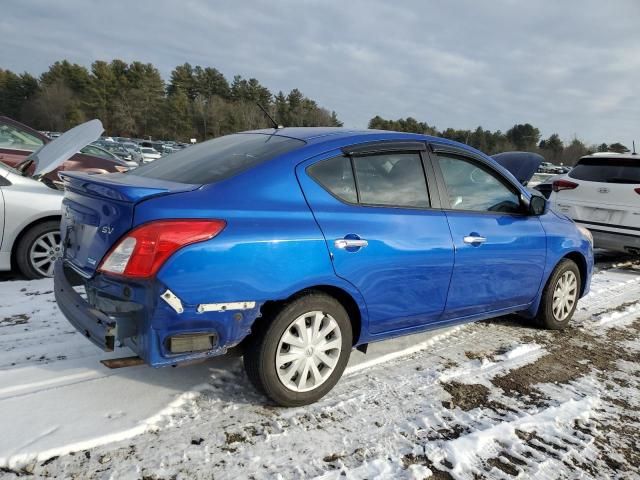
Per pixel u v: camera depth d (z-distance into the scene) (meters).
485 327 4.60
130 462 2.40
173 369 3.28
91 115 80.19
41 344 3.55
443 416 3.00
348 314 3.17
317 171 3.00
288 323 2.81
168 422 2.73
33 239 4.98
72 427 2.58
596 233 7.50
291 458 2.52
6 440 2.43
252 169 2.85
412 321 3.43
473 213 3.72
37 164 4.77
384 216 3.15
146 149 42.34
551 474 2.56
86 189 2.74
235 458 2.49
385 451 2.63
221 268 2.52
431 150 3.57
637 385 3.64
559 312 4.59
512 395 3.34
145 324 2.46
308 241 2.78
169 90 90.69
